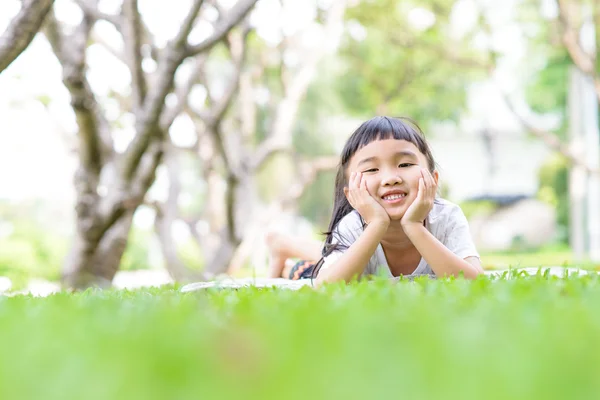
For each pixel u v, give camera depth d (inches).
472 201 1230.9
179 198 537.0
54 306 97.0
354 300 84.6
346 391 35.2
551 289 93.3
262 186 1001.5
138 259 1040.2
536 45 724.0
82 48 307.1
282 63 570.6
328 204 1129.4
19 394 39.1
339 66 799.1
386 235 162.4
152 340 51.8
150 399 35.5
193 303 89.7
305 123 971.9
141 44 301.0
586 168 650.8
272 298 94.3
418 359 42.0
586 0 619.5
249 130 548.7
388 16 637.9
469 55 651.5
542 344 48.1
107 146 353.7
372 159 155.5
